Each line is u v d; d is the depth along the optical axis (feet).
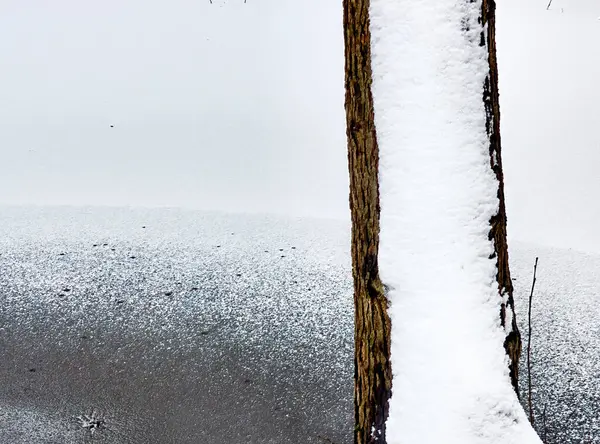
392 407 6.32
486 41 6.22
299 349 12.96
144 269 16.07
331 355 12.75
